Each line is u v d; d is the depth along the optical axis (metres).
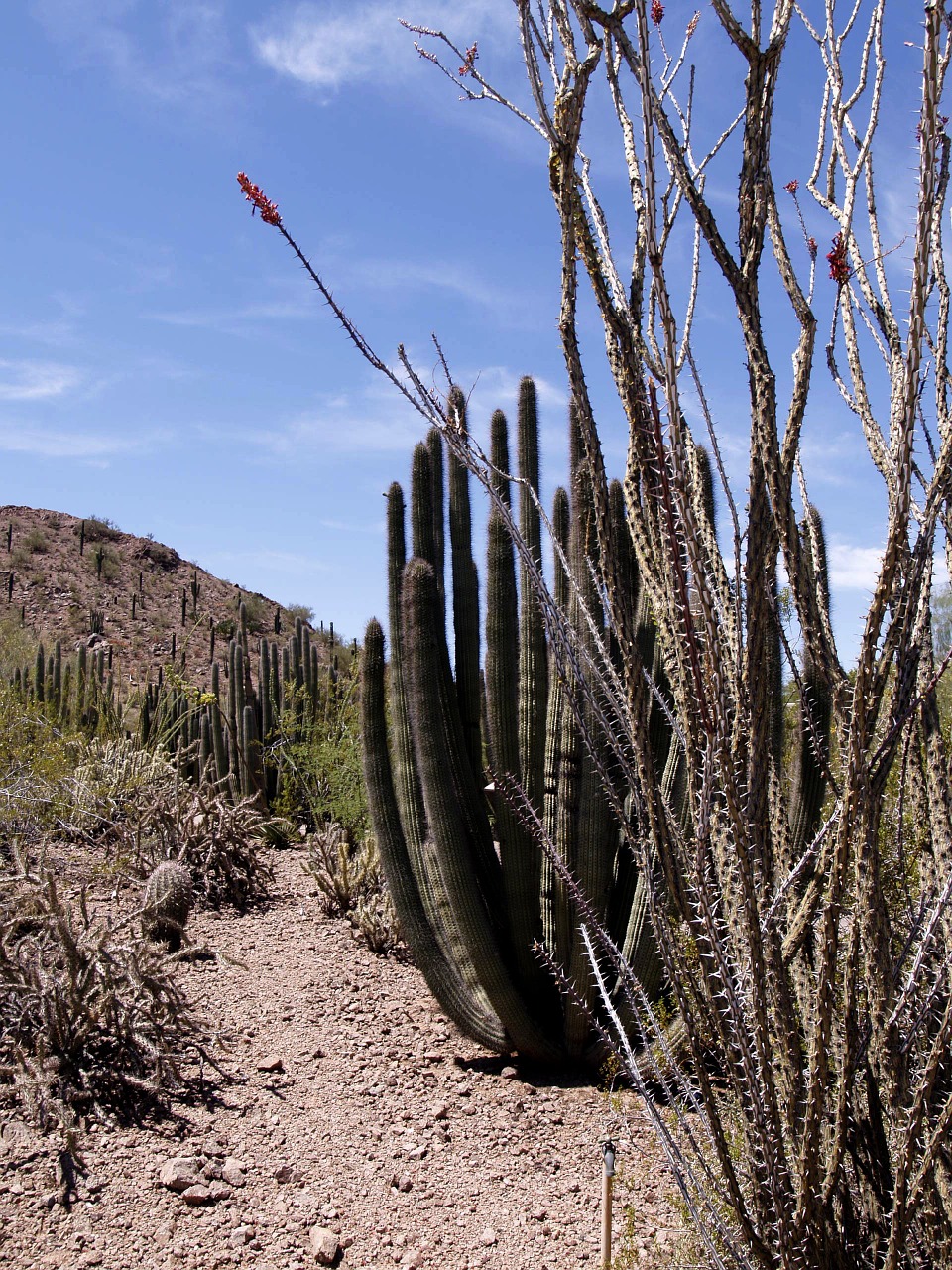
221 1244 3.75
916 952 2.25
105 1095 4.53
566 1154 4.48
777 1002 2.14
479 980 5.27
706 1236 2.24
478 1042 5.47
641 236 2.00
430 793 5.39
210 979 6.06
